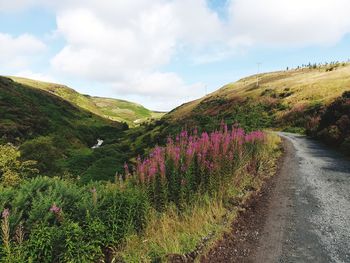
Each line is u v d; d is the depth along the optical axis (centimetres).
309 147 2445
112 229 689
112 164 3394
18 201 655
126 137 10931
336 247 693
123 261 629
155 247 660
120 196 755
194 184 915
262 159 1586
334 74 9719
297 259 646
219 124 2064
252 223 830
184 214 809
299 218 868
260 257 656
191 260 625
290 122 5284
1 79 12525
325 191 1138
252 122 2733
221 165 998
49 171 2192
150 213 783
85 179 2745
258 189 1131
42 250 564
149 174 855
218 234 728
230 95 13138
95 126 14388
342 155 1992
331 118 3045
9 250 523
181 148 1041
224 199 942
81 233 608
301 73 14450
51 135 7338
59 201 672
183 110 14900
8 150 1309
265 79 15900
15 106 8488
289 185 1224
